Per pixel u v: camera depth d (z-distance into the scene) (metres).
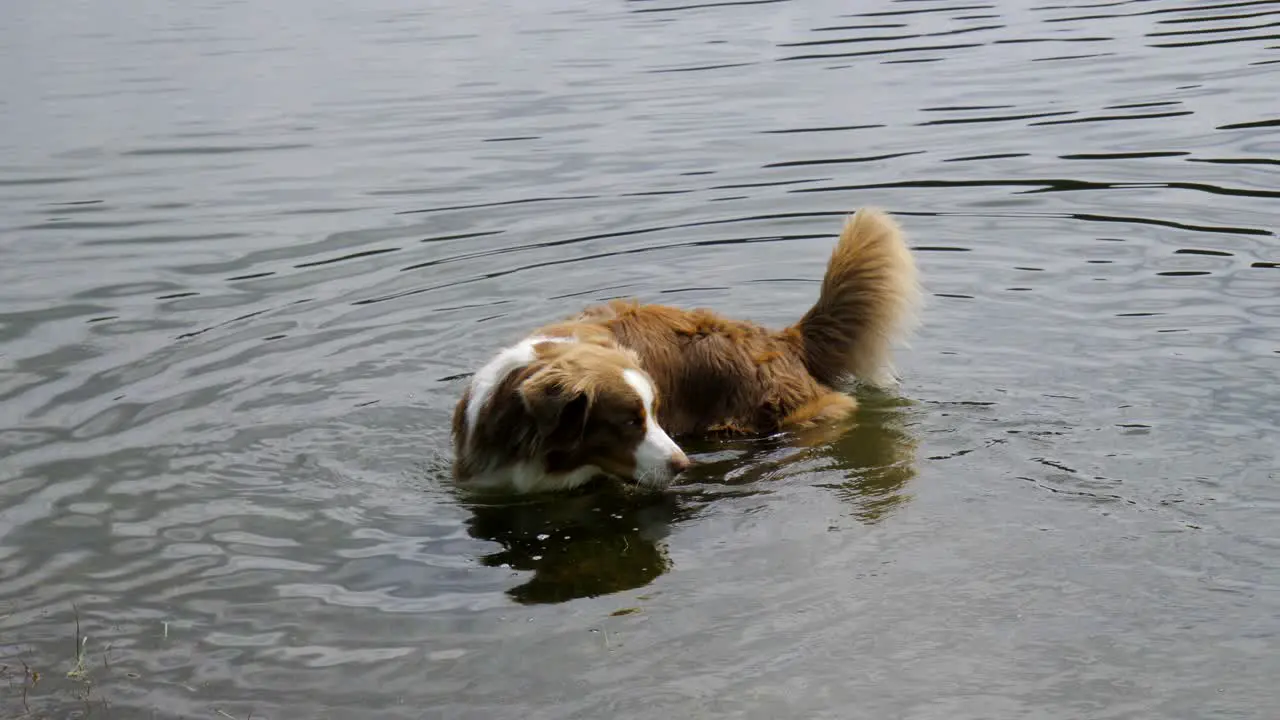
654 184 10.82
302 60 16.59
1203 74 13.25
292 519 5.77
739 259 9.10
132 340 7.91
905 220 9.66
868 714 4.15
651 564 5.27
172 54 17.20
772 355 7.08
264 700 4.40
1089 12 17.14
